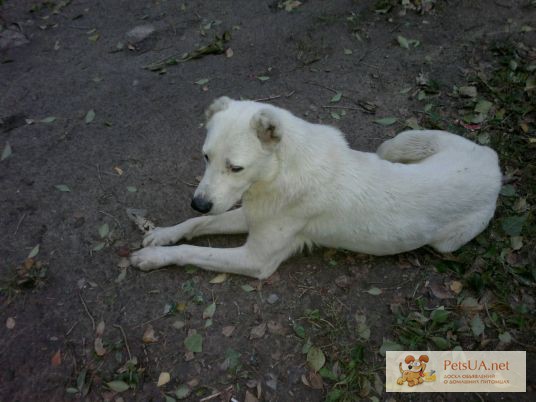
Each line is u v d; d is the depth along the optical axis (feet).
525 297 10.38
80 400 8.86
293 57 17.13
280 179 9.12
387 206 9.75
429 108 14.87
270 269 10.60
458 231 10.69
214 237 11.84
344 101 15.38
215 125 8.87
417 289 10.62
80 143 14.08
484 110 14.53
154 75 16.69
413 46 17.31
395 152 12.30
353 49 17.37
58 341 9.68
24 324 9.92
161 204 12.48
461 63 16.53
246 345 9.63
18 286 10.48
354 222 9.95
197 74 16.65
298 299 10.44
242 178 8.84
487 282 10.44
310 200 9.56
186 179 13.06
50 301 10.32
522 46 16.94
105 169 13.29
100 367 9.30
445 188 9.98
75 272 10.86
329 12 19.04
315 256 11.32
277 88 15.93
